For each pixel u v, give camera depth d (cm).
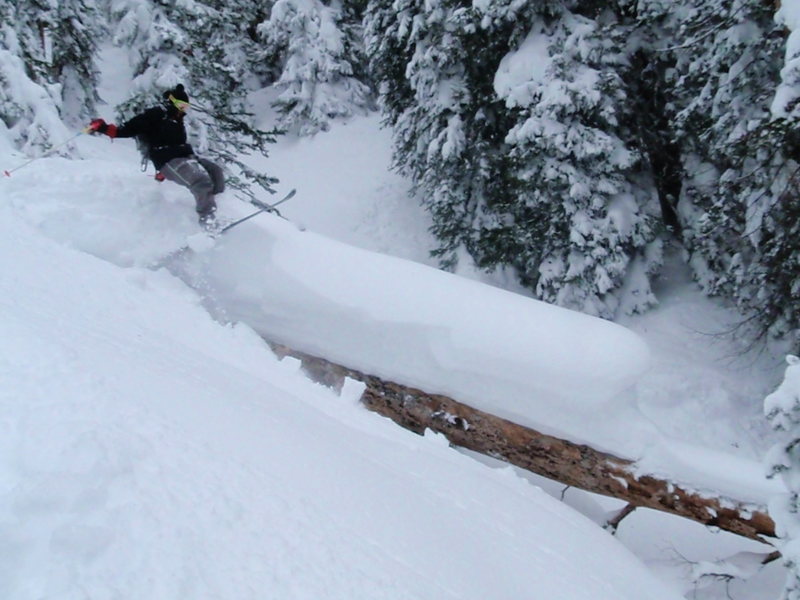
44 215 614
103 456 190
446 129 1191
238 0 2039
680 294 1149
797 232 828
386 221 1623
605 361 535
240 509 204
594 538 484
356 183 1780
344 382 578
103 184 674
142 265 631
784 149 807
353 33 2106
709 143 977
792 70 674
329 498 260
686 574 620
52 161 698
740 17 846
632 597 388
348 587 193
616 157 1010
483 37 1113
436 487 405
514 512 438
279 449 284
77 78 1531
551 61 998
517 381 552
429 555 268
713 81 925
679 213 1129
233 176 1150
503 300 590
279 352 639
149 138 651
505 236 1155
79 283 509
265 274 637
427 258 1507
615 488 546
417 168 1406
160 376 309
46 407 210
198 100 1327
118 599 144
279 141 2069
